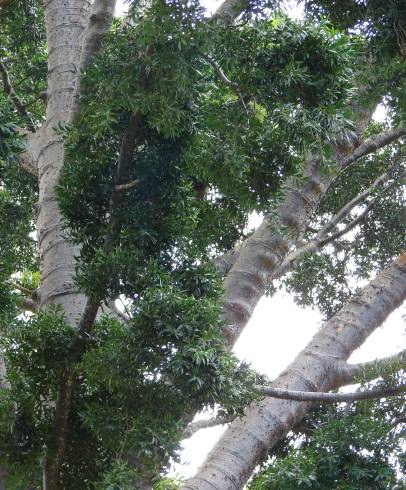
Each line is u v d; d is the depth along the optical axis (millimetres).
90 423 5992
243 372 6082
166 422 5879
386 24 7234
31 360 6449
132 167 6457
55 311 6625
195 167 6527
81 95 6465
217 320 5906
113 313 7871
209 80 6828
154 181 6457
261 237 9312
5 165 7156
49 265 8719
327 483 8773
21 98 12875
